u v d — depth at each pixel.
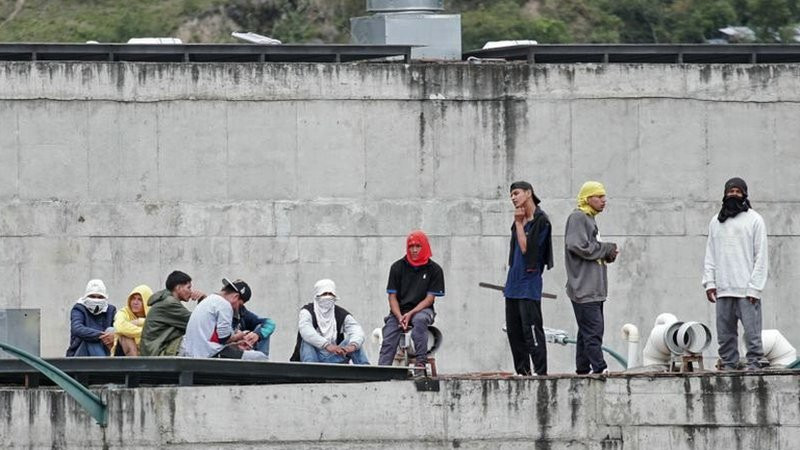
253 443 58.91
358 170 81.06
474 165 81.31
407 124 81.19
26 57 82.00
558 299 81.06
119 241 80.38
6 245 80.00
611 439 59.16
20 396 58.84
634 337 73.38
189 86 80.62
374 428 59.00
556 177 81.50
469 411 59.12
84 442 58.78
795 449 59.06
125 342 64.88
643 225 81.75
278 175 80.94
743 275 60.19
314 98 80.94
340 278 80.88
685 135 82.00
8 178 80.12
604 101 81.69
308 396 59.03
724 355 61.06
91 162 80.38
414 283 62.06
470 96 81.38
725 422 59.16
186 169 80.69
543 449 59.06
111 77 80.50
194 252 80.50
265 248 80.75
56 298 80.06
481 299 81.06
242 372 59.16
